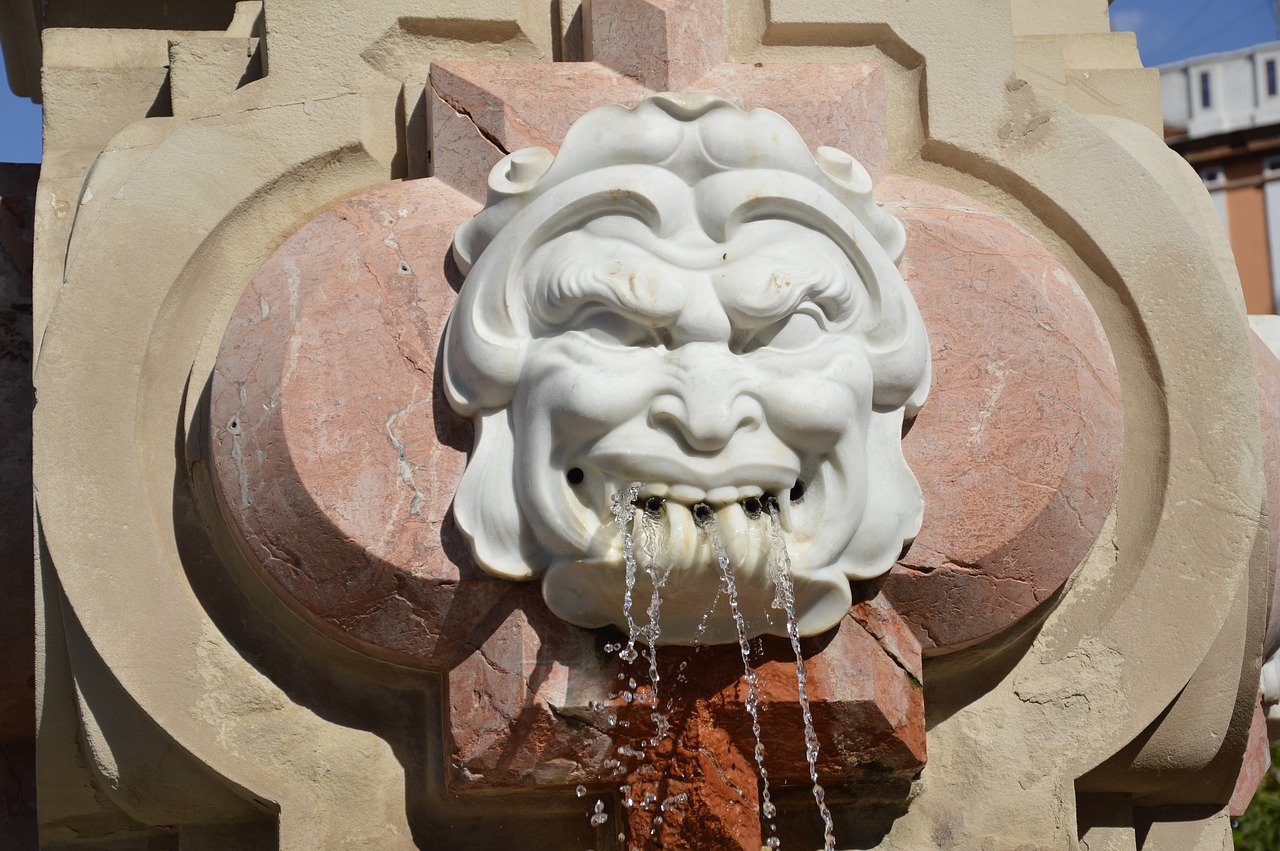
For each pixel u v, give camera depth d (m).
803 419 3.30
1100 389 3.78
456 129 3.79
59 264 4.05
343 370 3.54
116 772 3.63
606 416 3.27
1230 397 4.03
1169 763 4.02
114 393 3.71
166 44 4.36
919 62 4.12
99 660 3.67
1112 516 3.97
